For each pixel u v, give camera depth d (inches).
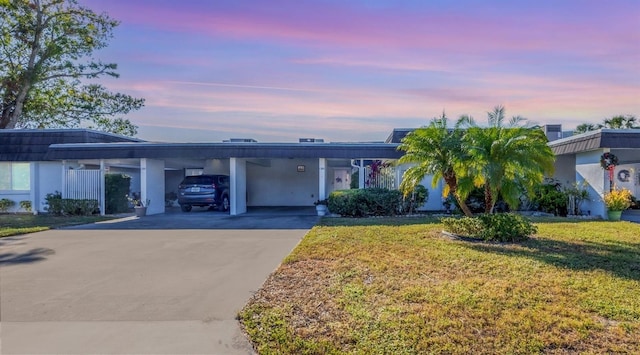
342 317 160.1
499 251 276.5
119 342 141.3
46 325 156.7
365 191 553.3
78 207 593.6
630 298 178.1
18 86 878.4
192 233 399.2
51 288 205.5
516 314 159.5
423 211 596.1
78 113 1031.6
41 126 1012.5
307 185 864.9
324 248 292.5
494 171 315.3
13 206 668.7
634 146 475.8
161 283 213.6
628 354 129.3
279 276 221.1
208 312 169.5
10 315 167.3
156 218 553.0
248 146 575.5
